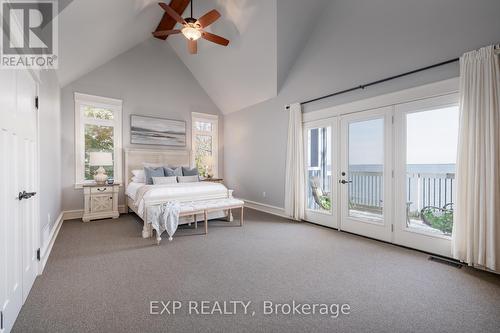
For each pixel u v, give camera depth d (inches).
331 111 150.2
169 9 129.2
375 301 69.6
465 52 95.8
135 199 156.9
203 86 244.7
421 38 109.4
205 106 247.1
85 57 156.3
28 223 72.8
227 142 252.4
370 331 57.0
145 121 210.1
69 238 127.6
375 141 129.1
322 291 74.9
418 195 113.3
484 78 88.4
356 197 138.6
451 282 81.1
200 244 119.3
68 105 176.2
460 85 94.3
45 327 57.3
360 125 135.9
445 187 104.8
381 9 124.5
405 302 69.1
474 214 90.4
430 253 107.7
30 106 76.8
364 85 130.7
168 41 222.5
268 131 200.2
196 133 242.7
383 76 123.7
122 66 200.7
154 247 114.6
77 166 178.7
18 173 64.1
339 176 146.7
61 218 162.7
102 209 173.3
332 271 89.2
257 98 207.6
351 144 140.6
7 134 56.2
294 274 86.5
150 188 146.2
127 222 163.9
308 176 168.4
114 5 125.7
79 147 179.9
